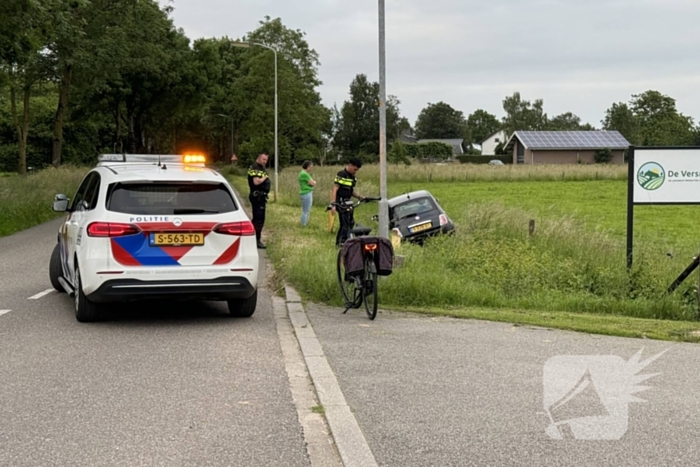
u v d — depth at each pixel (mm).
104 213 8141
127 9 39844
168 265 8141
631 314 10523
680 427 5109
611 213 32281
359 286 9156
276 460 4527
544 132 100625
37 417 5305
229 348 7426
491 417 5316
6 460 4504
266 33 62062
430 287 10383
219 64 62031
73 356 7055
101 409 5488
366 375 6422
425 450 4668
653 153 12258
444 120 172125
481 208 18266
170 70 55031
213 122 82375
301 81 63250
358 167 15664
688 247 16234
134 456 4574
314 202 30266
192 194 8508
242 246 8430
